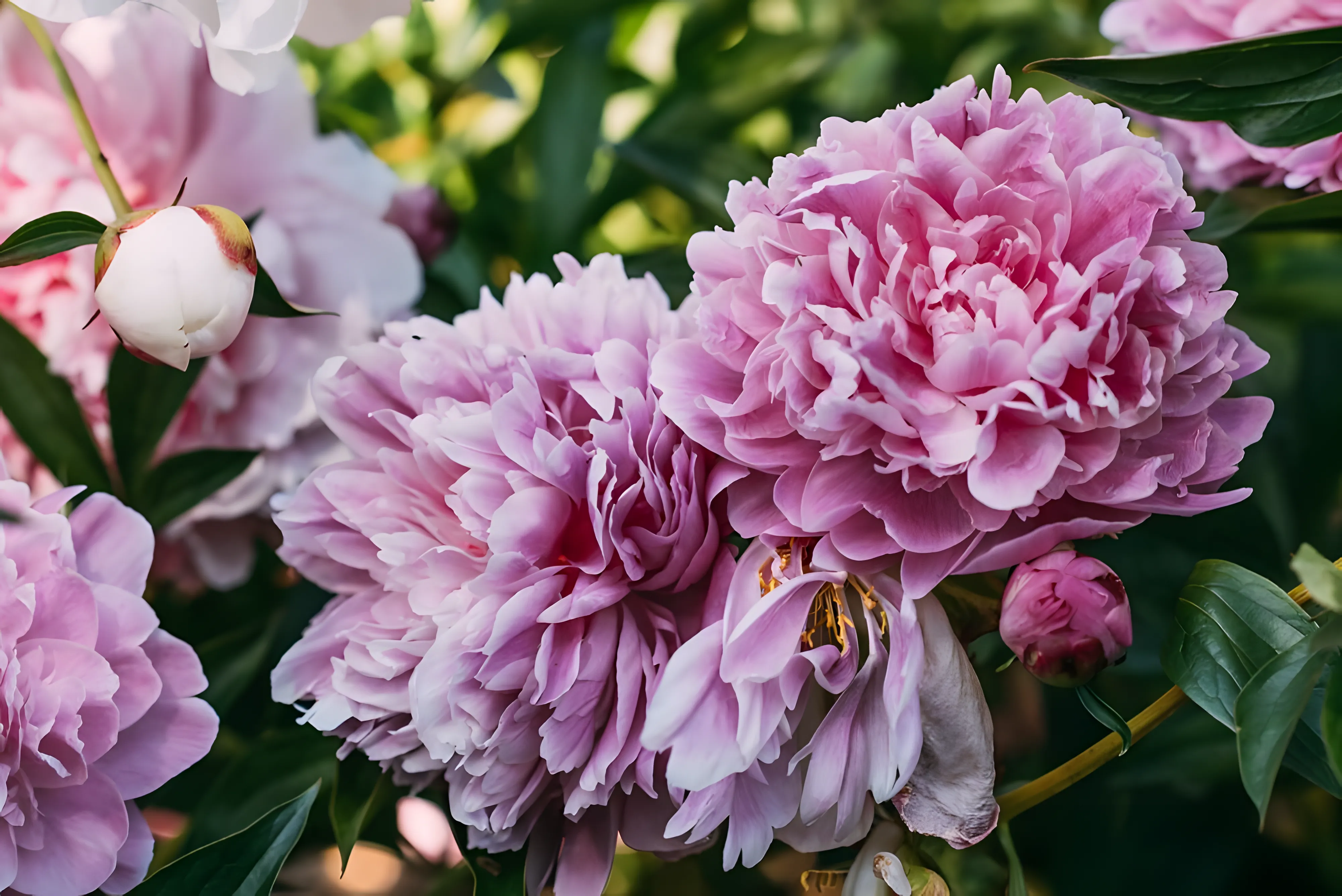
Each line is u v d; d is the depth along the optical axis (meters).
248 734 0.69
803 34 0.78
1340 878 0.70
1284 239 0.73
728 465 0.53
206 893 0.55
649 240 0.81
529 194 0.76
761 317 0.52
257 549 0.69
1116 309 0.50
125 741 0.58
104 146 0.63
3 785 0.55
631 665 0.53
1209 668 0.53
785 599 0.52
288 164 0.65
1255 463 0.71
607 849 0.56
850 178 0.51
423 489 0.56
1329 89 0.52
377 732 0.56
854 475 0.52
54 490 0.64
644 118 0.76
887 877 0.53
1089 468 0.51
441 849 0.73
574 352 0.55
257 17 0.54
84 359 0.63
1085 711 0.71
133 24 0.63
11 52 0.62
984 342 0.50
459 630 0.53
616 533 0.53
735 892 0.72
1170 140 0.65
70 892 0.57
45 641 0.56
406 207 0.70
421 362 0.55
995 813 0.52
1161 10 0.65
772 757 0.52
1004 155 0.51
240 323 0.56
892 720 0.51
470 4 0.79
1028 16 0.77
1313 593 0.48
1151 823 0.72
